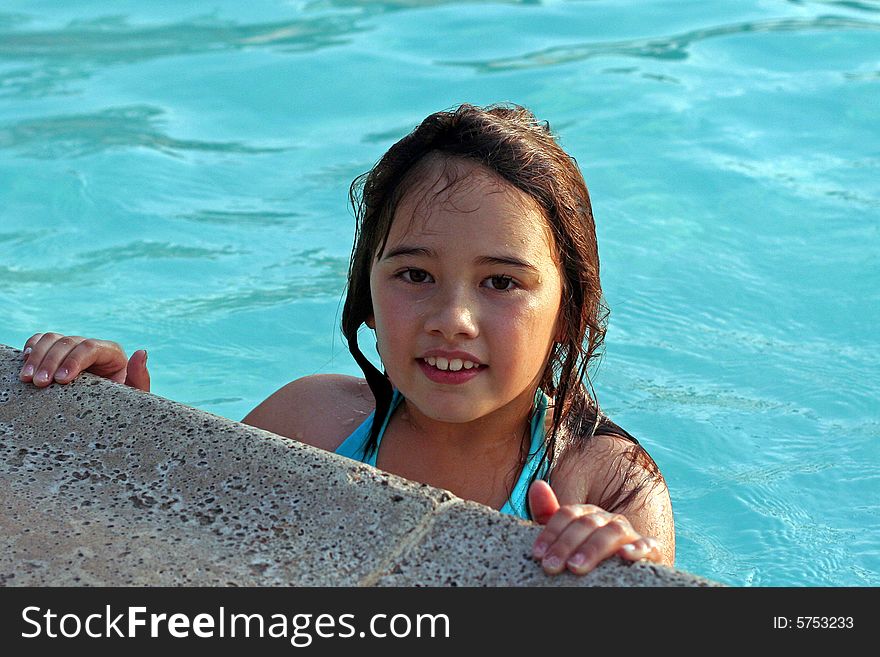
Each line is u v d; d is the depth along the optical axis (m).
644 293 4.14
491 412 2.32
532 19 6.71
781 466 3.32
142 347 3.79
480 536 1.78
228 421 2.07
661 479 2.44
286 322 3.96
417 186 2.16
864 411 3.56
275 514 1.87
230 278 4.22
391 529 1.81
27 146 5.16
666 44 6.27
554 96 5.62
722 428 3.48
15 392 2.21
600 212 4.62
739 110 5.46
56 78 6.01
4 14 7.08
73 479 1.99
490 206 2.11
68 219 4.58
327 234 4.51
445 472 2.38
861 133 5.26
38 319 3.92
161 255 4.35
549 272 2.17
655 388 3.66
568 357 2.35
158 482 1.96
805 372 3.75
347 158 5.09
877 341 3.91
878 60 5.97
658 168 4.95
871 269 4.27
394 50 6.27
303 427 2.60
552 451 2.35
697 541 3.01
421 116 5.48
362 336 3.94
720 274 4.26
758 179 4.86
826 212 4.63
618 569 1.68
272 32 6.65
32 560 1.79
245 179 4.92
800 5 6.83
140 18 6.98
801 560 2.95
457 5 7.00
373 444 2.45
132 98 5.74
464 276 2.10
